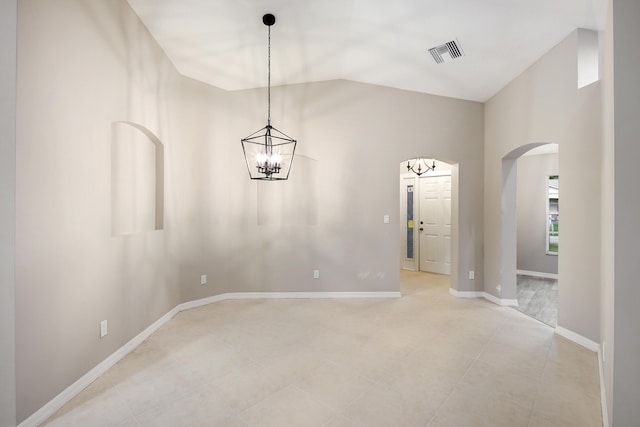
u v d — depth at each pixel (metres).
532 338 3.16
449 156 4.64
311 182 4.64
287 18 3.06
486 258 4.57
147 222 3.38
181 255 3.93
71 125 2.17
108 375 2.44
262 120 4.51
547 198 6.14
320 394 2.20
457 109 4.66
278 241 4.54
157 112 3.38
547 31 3.04
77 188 2.22
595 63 2.97
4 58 1.72
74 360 2.18
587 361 2.67
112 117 2.62
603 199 2.39
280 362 2.65
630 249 1.45
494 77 3.96
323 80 4.53
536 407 2.05
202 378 2.40
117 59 2.68
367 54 3.76
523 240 6.42
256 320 3.63
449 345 2.99
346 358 2.73
